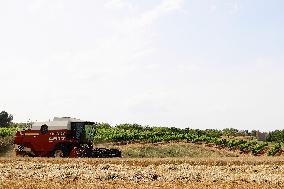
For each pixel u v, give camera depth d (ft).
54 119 117.91
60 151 114.01
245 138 234.17
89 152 108.68
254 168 80.59
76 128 115.85
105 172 72.69
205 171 75.66
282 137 215.72
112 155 109.50
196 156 163.43
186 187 57.57
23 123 293.64
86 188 56.34
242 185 59.88
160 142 192.13
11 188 56.59
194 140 197.57
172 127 262.06
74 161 92.07
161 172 73.97
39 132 117.80
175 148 176.76
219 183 62.39
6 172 74.08
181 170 77.51
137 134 199.93
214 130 268.00
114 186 58.13
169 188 56.90
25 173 73.10
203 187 57.57
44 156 116.88
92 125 119.65
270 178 66.39
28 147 118.83
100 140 193.06
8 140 178.09
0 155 148.77
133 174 70.59
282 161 90.12
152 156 159.43
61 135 114.42
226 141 192.24
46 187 57.26
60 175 69.67
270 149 176.45
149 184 61.62
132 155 158.71
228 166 84.33
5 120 301.22
